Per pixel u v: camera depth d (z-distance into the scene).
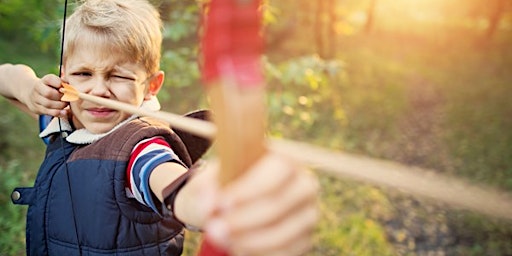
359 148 7.29
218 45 0.45
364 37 13.25
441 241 4.96
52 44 3.48
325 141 6.93
